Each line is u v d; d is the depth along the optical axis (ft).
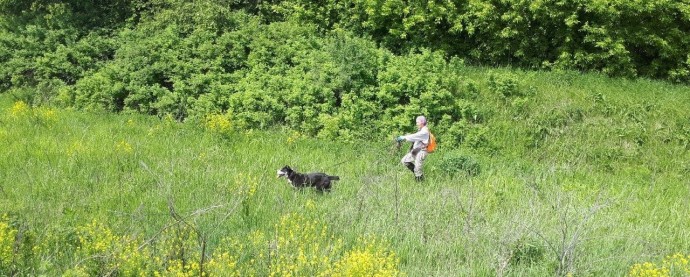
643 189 48.78
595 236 36.11
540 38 67.41
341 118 56.34
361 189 41.14
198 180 42.93
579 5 64.18
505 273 31.65
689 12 63.82
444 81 59.47
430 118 57.41
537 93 61.21
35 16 73.46
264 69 62.69
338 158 50.98
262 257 30.48
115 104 60.80
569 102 59.77
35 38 68.59
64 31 68.85
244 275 29.37
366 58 60.54
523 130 56.90
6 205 36.19
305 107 57.88
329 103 57.98
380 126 56.49
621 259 33.65
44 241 30.81
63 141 49.93
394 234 35.04
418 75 59.16
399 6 67.46
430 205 39.73
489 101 60.08
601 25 65.00
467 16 66.64
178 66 62.13
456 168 48.29
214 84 60.29
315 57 62.03
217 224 34.40
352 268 27.99
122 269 28.19
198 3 68.59
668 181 51.47
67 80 65.46
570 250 32.37
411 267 31.91
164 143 51.08
